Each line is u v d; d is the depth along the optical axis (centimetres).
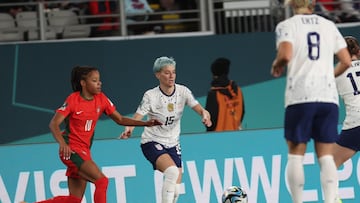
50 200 2905
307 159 3334
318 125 2303
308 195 3328
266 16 4897
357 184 3347
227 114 4672
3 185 3303
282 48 2247
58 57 4631
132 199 3316
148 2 4978
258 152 3359
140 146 3084
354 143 3106
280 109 4731
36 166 3325
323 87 2269
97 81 2797
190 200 3316
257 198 3334
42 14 4741
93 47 4656
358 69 3059
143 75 4684
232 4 5041
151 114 2956
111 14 4794
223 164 3344
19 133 4581
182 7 4991
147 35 4753
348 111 3100
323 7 4981
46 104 4609
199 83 4703
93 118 2820
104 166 3319
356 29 4800
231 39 4741
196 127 4594
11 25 4788
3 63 4578
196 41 4722
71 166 2822
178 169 2955
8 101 4572
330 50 2303
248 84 4716
